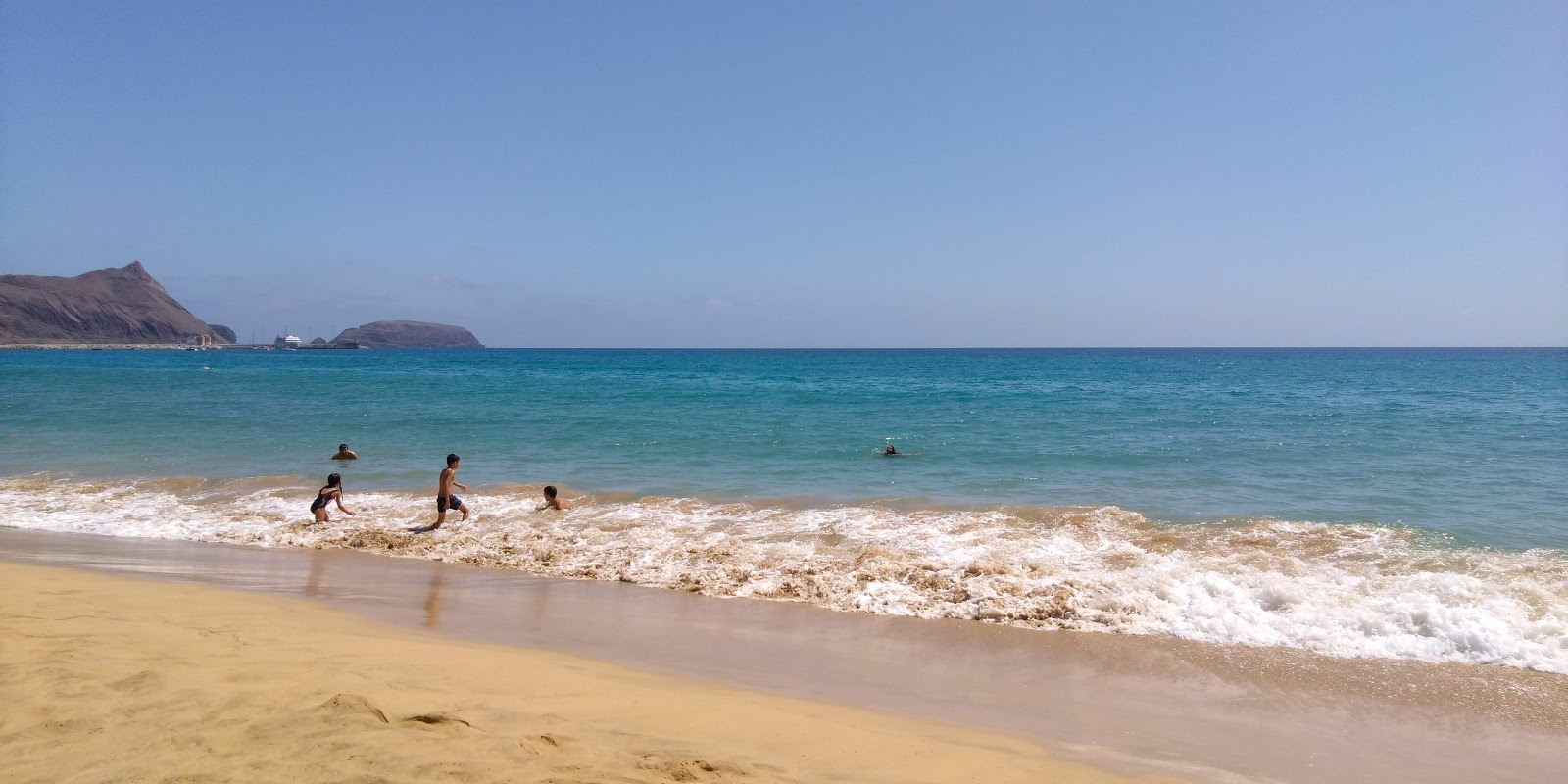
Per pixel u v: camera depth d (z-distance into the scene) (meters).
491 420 29.67
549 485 15.88
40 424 27.55
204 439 24.12
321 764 4.55
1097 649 8.23
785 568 11.09
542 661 7.25
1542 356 170.75
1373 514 14.30
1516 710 6.70
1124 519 13.92
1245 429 26.91
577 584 10.77
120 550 12.37
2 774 4.35
